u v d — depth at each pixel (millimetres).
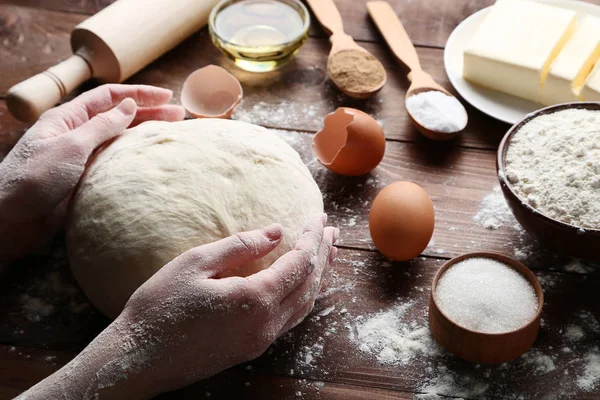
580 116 608
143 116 648
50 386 491
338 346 571
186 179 553
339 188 669
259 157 576
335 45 764
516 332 523
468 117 720
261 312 500
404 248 587
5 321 582
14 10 815
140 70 764
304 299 531
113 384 493
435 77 757
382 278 610
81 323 580
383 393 547
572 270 610
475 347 534
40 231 604
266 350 567
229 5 782
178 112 658
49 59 771
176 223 537
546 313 584
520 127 615
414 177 677
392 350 567
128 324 498
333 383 552
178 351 497
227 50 740
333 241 560
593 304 590
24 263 615
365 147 639
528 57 693
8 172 564
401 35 772
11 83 750
